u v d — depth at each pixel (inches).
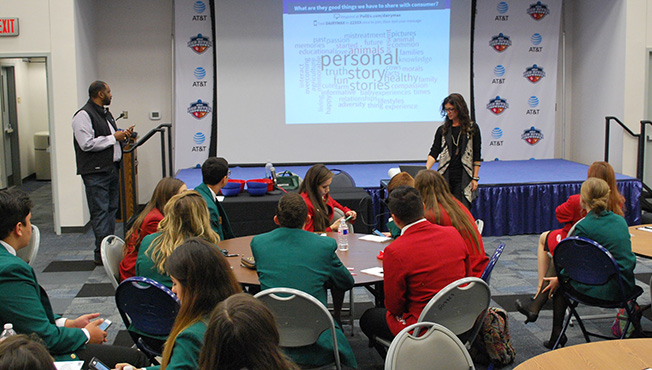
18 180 379.9
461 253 102.9
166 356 66.7
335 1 298.8
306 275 99.2
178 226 104.0
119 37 301.6
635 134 271.0
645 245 133.4
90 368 75.7
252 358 47.4
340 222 137.3
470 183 200.7
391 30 301.9
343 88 303.9
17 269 83.6
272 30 299.4
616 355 74.2
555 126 326.0
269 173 217.2
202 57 300.4
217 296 67.1
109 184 209.9
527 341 140.3
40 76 406.6
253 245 104.3
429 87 305.6
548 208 246.5
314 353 97.1
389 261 100.2
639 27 276.7
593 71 303.7
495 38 306.2
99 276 195.9
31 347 46.6
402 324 102.7
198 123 303.9
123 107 305.7
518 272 195.6
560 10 308.0
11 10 248.5
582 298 125.9
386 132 307.1
